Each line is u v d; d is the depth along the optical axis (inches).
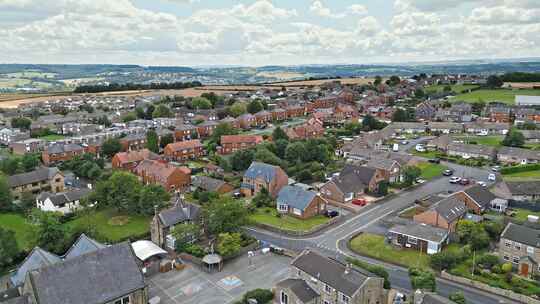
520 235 2632.9
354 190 3993.6
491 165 5036.9
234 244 2792.8
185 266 2721.5
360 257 2807.6
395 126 7244.1
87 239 2496.3
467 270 2556.6
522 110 7504.9
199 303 2287.2
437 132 6983.3
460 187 4276.6
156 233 3075.8
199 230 3097.9
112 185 3663.9
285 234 3221.0
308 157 5098.4
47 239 2851.9
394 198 4001.0
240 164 4911.4
